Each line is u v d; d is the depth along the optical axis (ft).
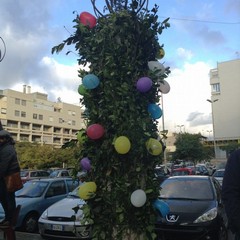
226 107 291.17
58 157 175.01
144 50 14.64
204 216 26.03
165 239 26.09
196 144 185.47
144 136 14.01
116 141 13.50
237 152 10.99
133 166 13.93
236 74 289.33
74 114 410.31
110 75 14.01
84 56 15.03
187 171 101.71
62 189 40.68
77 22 15.01
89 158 14.48
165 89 14.87
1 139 15.05
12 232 15.37
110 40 14.30
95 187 13.99
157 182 14.40
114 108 13.82
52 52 15.26
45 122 371.97
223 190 10.84
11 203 15.31
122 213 13.60
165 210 14.32
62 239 30.17
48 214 31.27
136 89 14.19
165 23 14.47
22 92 363.15
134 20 14.25
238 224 10.41
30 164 182.80
